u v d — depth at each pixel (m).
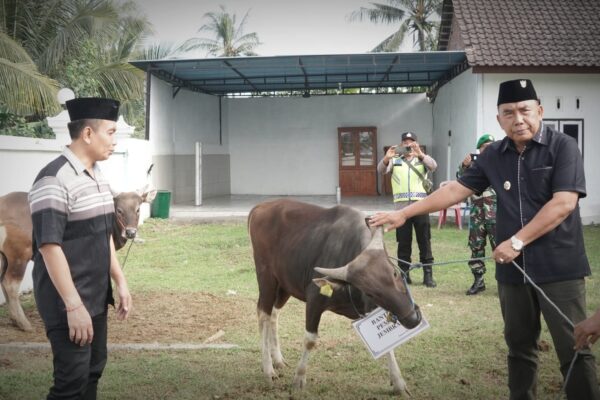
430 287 8.92
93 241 3.49
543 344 5.98
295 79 21.88
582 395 3.56
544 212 3.54
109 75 19.41
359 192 24.45
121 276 3.89
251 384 5.21
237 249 12.23
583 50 15.73
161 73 18.75
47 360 5.84
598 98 15.72
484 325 6.83
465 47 15.88
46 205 3.29
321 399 4.86
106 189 3.64
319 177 24.88
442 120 21.42
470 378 5.29
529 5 17.81
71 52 18.53
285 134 24.95
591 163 15.86
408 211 4.25
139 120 32.09
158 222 16.08
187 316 7.40
